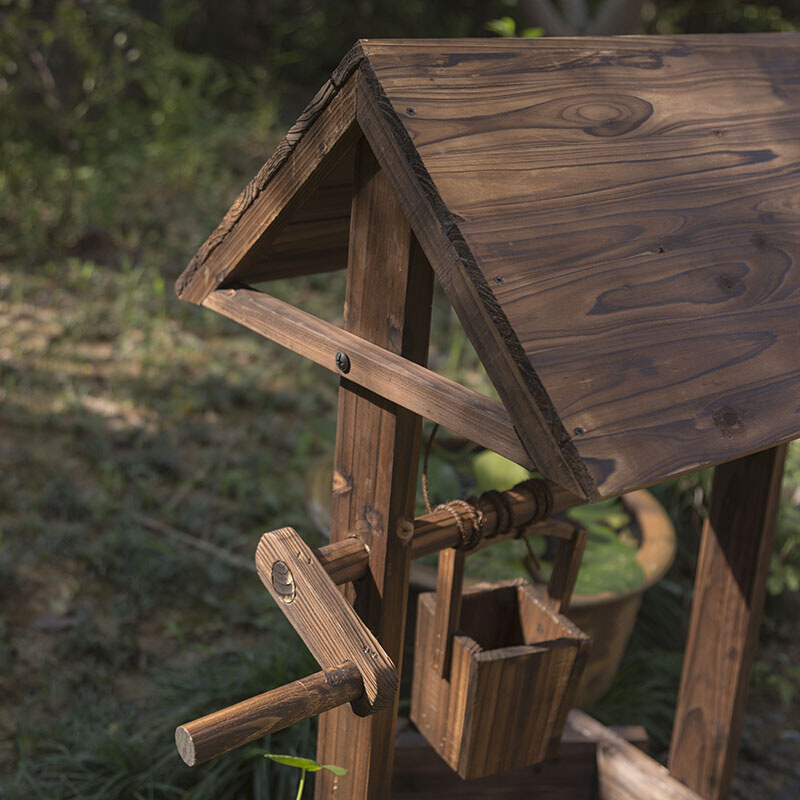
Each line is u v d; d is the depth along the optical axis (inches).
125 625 120.1
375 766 66.8
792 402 50.7
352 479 64.2
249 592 128.2
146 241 225.9
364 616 65.3
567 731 92.5
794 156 63.9
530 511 65.7
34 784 93.4
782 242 57.8
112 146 257.6
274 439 162.2
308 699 52.1
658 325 49.4
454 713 68.0
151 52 279.6
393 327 58.5
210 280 68.4
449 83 53.0
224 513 142.8
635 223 53.1
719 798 91.7
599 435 44.4
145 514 140.2
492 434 49.7
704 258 53.9
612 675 112.3
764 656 130.6
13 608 120.5
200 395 170.1
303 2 363.6
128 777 96.1
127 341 184.7
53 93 236.5
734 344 51.1
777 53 71.2
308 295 210.5
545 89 56.6
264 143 299.4
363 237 59.2
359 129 54.5
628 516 122.5
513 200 50.2
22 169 230.4
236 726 49.7
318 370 186.7
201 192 254.1
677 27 324.5
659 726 115.3
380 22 366.9
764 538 84.3
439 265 49.1
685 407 47.2
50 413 159.0
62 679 110.7
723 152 60.6
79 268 208.5
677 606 130.1
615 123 57.5
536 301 47.1
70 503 137.6
